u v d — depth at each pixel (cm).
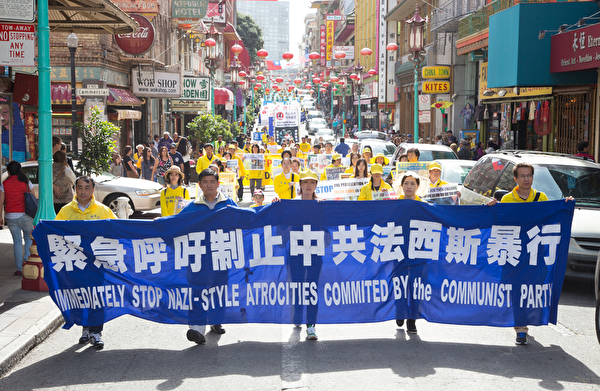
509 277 672
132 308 658
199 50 5131
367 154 1509
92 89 2061
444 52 3362
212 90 3575
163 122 4022
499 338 686
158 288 659
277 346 652
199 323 660
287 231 670
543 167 998
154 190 1675
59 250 650
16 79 1505
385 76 5716
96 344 650
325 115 10600
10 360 595
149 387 540
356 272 673
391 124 5725
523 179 715
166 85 2853
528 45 1698
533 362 604
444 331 711
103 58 2400
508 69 1769
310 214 670
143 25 2388
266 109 5069
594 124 1745
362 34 7469
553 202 669
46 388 543
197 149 3422
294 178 1255
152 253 659
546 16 1689
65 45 2341
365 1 7206
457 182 1291
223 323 664
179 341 677
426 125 4353
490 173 1088
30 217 965
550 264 673
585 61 1494
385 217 674
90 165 1605
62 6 1224
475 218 673
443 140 2764
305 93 13838
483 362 602
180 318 659
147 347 655
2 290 864
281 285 671
